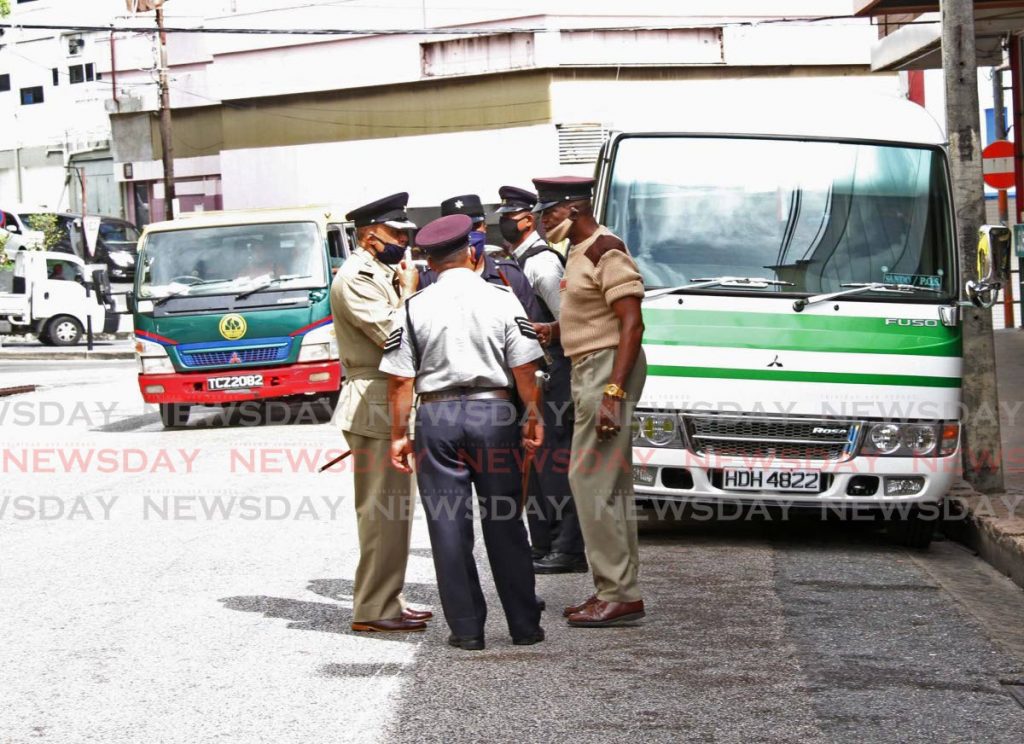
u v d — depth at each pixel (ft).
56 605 23.70
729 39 127.54
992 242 26.71
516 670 19.38
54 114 171.12
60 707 17.87
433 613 22.90
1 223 123.65
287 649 20.68
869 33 129.49
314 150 136.26
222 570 26.50
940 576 26.17
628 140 29.04
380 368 20.54
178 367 51.65
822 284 27.91
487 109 127.03
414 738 16.44
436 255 20.63
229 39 140.46
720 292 27.73
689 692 18.22
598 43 125.08
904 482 27.37
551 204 22.09
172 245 52.95
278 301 52.13
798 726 16.80
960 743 16.20
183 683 18.90
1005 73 76.69
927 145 28.86
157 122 150.82
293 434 50.01
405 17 129.70
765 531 30.91
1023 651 20.36
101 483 38.40
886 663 19.63
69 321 113.80
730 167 28.76
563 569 26.22
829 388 27.14
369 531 21.58
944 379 27.45
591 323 21.83
